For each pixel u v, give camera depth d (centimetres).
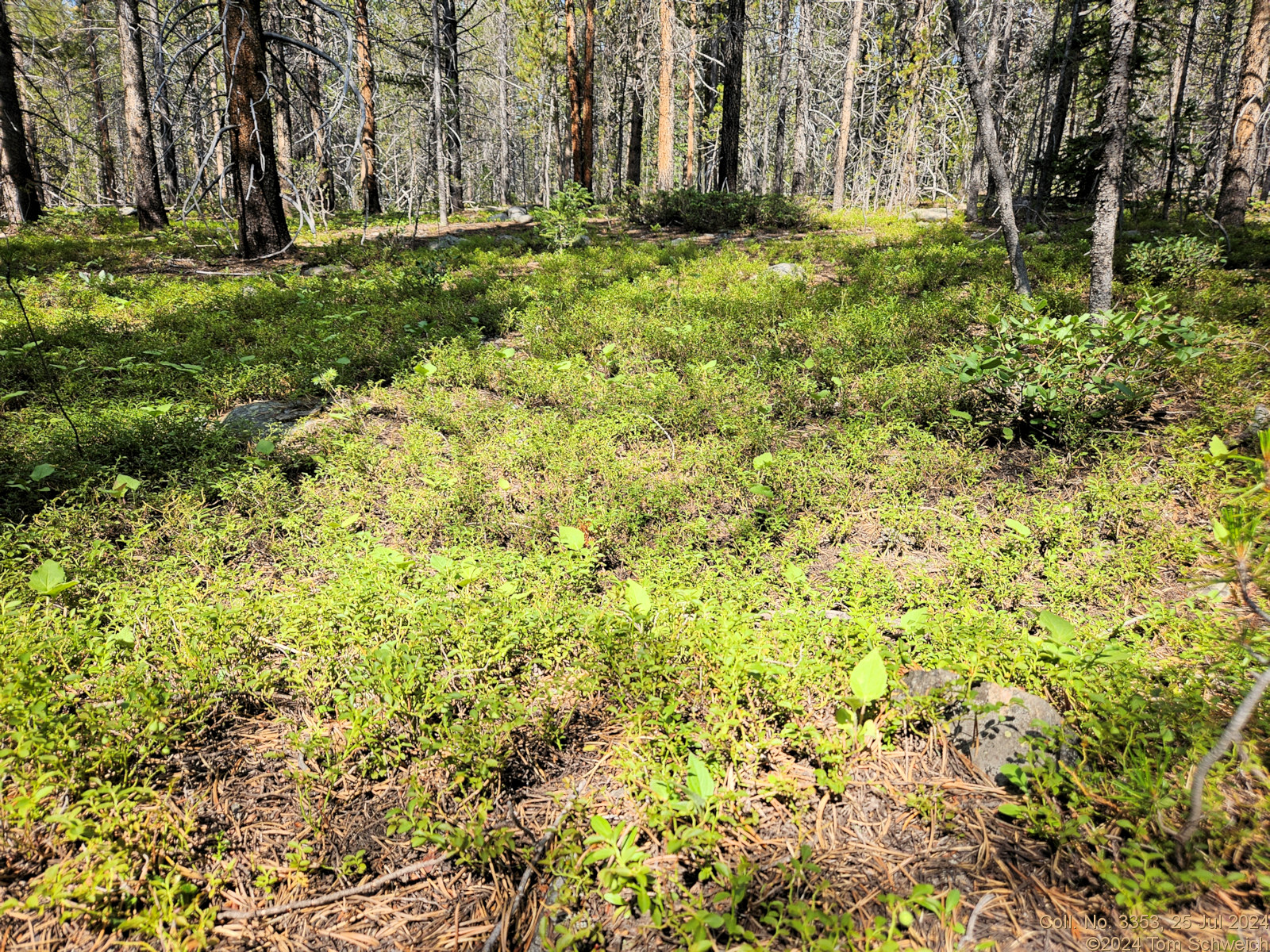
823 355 724
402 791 252
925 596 354
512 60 3922
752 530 428
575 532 389
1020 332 567
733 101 2205
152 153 1875
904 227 1719
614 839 209
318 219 1956
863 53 2597
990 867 218
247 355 777
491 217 2367
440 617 304
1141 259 1007
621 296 1017
